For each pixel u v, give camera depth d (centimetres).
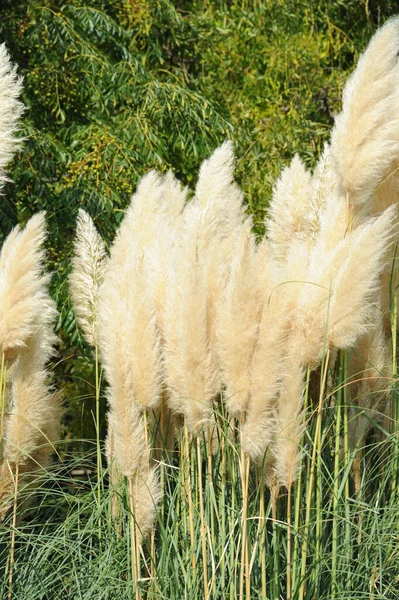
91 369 966
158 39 1170
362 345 482
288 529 432
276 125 1127
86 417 969
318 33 1208
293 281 425
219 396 486
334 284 431
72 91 1036
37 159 927
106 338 456
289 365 428
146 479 457
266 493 479
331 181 511
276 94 1167
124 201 944
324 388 476
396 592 459
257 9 1202
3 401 507
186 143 992
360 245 422
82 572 483
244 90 1187
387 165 458
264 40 1206
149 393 447
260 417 420
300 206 527
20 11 1020
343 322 425
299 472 429
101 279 547
